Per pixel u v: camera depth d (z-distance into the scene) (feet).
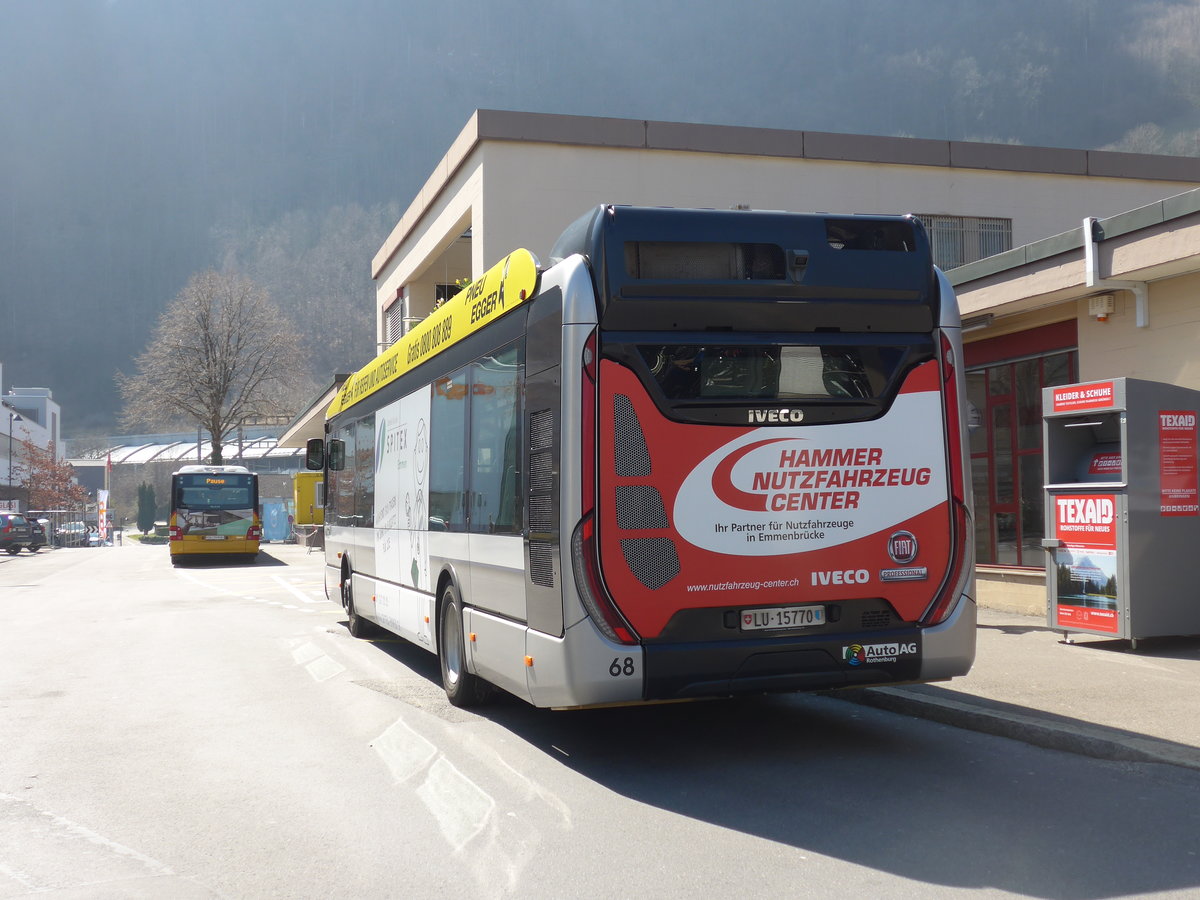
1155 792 18.54
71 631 49.29
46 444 395.75
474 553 25.36
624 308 19.99
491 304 24.71
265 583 81.76
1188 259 33.19
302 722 26.55
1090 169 78.23
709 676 19.88
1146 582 31.60
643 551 19.81
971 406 46.80
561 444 20.03
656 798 19.06
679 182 70.44
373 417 38.63
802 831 16.92
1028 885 14.33
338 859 16.16
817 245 20.93
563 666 19.77
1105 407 32.17
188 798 19.76
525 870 15.43
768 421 20.45
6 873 15.78
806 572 20.52
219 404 209.87
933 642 21.02
